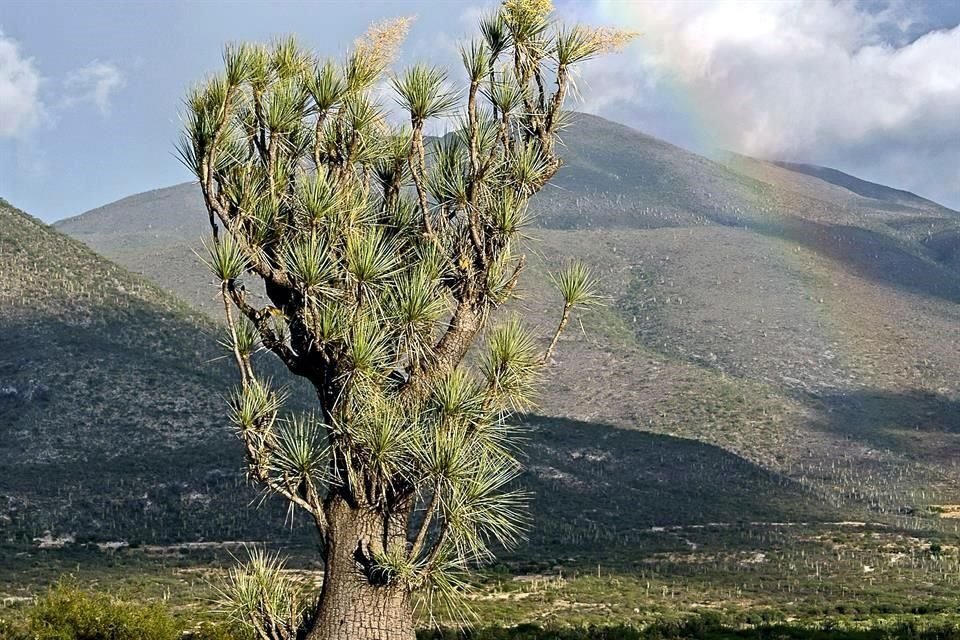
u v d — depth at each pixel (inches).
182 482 6998.0
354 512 888.3
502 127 954.1
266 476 891.4
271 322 932.6
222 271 871.7
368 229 914.1
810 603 5605.3
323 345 872.9
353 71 940.0
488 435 892.0
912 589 6136.8
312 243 871.1
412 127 949.8
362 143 932.6
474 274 924.0
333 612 883.4
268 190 905.5
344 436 877.2
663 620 4643.2
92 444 7416.3
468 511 863.1
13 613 3420.3
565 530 7623.0
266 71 933.8
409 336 876.6
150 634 2273.6
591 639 3848.4
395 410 872.9
